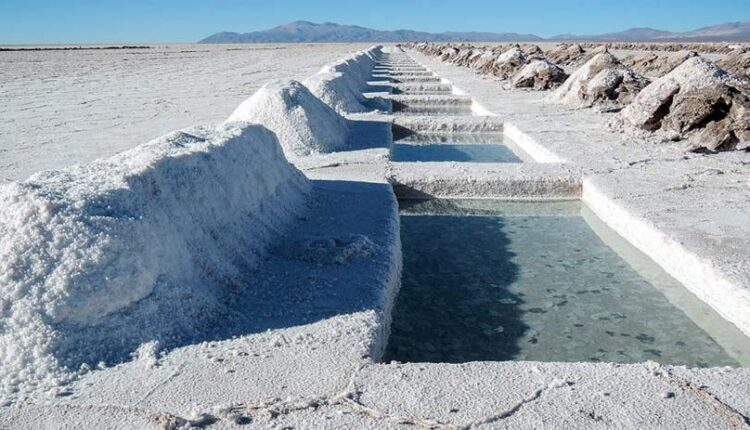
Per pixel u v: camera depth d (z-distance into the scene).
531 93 13.36
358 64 17.88
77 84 16.75
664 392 2.15
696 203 4.60
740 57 16.75
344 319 2.74
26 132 8.15
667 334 3.28
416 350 3.11
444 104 12.66
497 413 2.02
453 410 2.04
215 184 3.41
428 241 4.75
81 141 7.43
